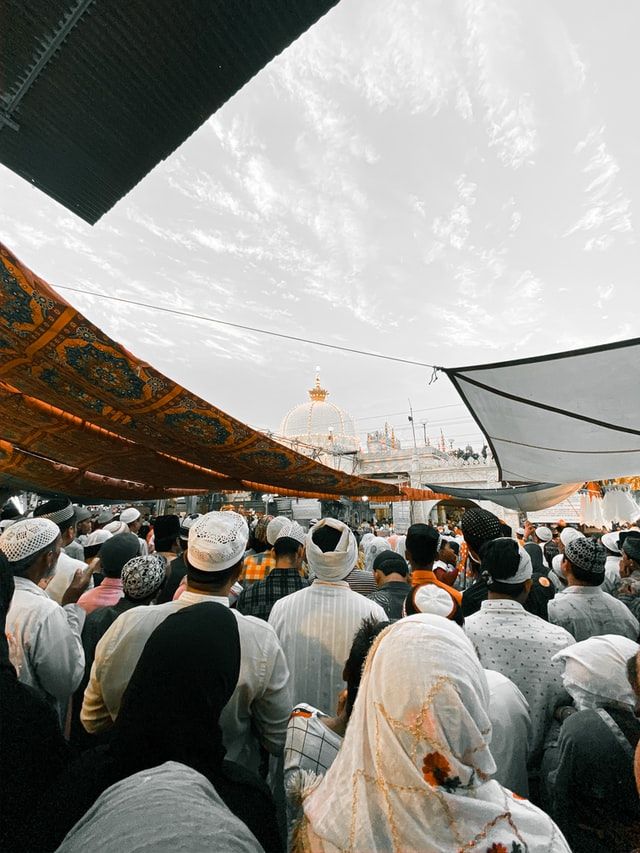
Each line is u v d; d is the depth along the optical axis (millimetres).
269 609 2939
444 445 37719
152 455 5176
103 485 6547
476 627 2389
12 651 2180
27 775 1245
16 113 2334
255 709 1815
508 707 1768
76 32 1980
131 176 2773
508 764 1673
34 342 2754
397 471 27328
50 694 2227
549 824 940
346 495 8938
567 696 2076
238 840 713
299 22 2068
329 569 2359
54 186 2848
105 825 694
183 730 1103
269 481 6746
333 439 31625
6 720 1256
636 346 3395
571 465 5594
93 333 2670
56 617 2363
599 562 2961
